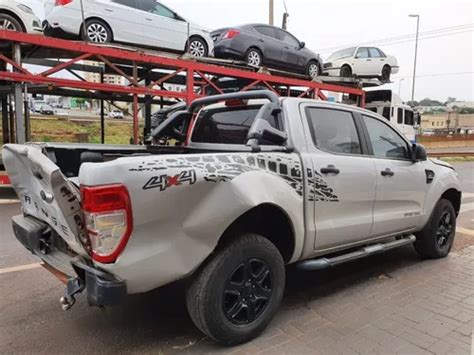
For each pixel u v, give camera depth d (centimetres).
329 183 341
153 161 245
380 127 423
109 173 227
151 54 945
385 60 1695
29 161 268
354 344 290
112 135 2072
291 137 329
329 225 344
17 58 797
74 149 372
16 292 384
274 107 334
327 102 373
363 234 383
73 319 329
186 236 256
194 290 271
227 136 392
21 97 816
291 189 312
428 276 434
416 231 470
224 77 1123
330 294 383
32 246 304
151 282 247
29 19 834
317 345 288
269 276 303
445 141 4097
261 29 1238
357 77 1636
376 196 391
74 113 2648
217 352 279
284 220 315
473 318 333
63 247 295
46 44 809
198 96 1041
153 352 280
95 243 232
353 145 384
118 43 973
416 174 443
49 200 266
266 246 298
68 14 890
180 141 469
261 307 301
